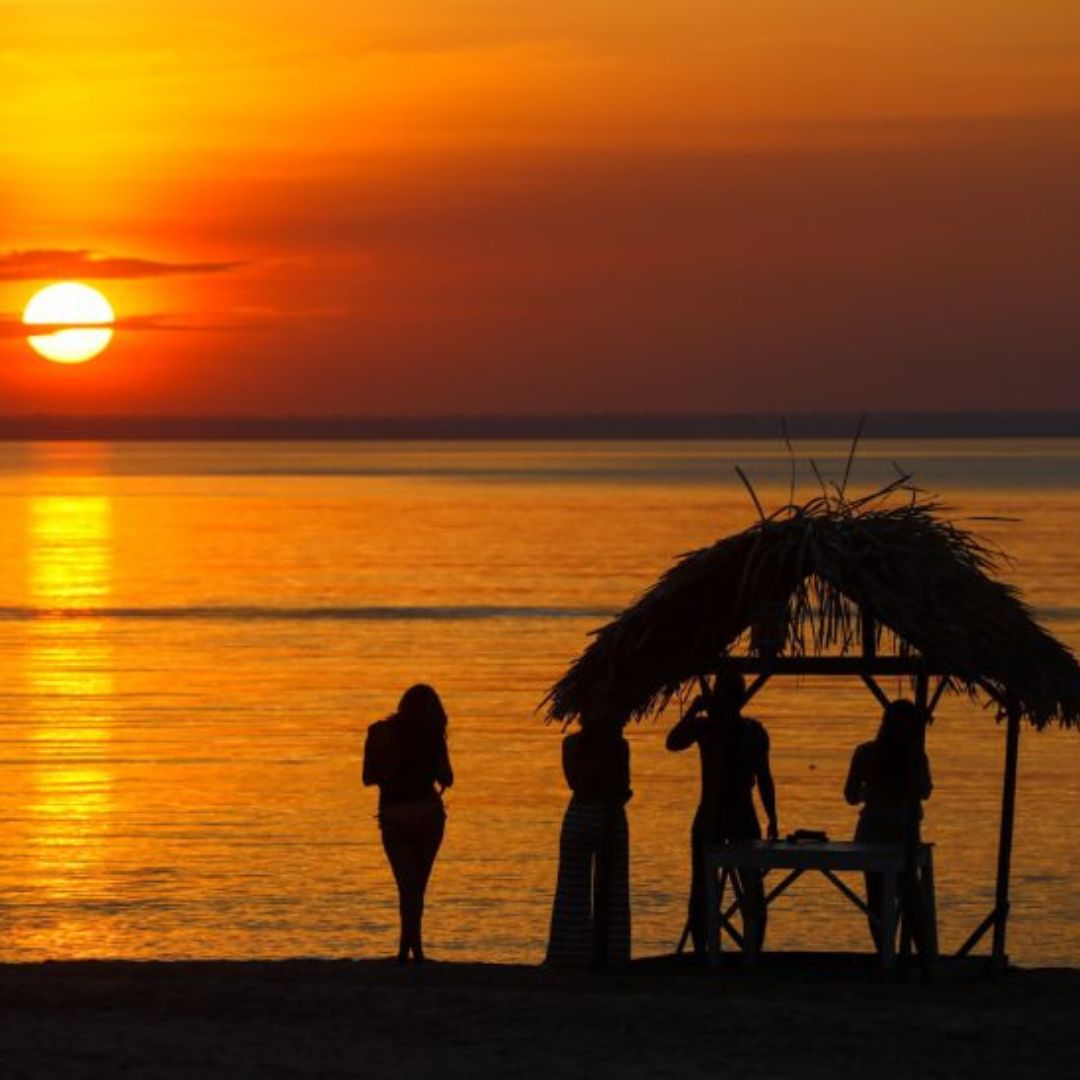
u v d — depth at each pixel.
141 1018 37.25
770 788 44.72
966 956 47.59
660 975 42.72
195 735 144.25
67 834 101.06
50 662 196.62
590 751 44.47
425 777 46.00
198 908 82.50
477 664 194.12
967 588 41.94
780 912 80.12
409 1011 37.56
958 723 148.62
